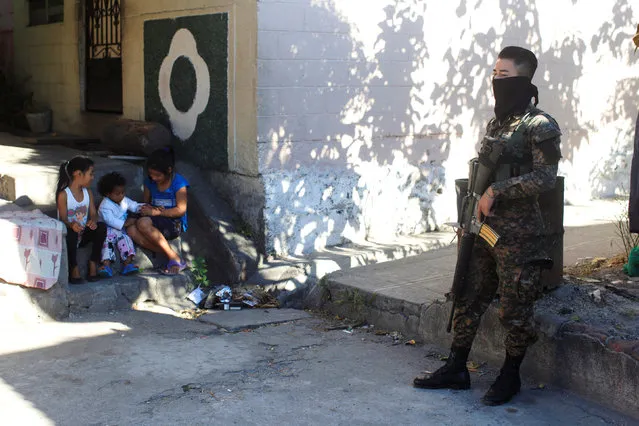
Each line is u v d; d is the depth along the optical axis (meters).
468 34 7.79
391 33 7.18
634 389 4.02
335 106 6.91
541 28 8.44
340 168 7.04
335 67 6.85
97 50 9.00
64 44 9.56
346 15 6.86
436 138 7.71
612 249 6.41
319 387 4.46
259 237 6.63
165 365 4.79
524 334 4.13
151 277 6.18
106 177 6.15
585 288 4.89
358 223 7.25
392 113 7.32
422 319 5.30
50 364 4.75
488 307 4.81
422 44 7.44
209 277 6.60
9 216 5.67
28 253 5.46
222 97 6.84
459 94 7.82
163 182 6.47
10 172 6.55
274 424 3.96
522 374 4.61
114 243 6.18
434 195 7.79
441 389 4.44
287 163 6.68
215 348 5.14
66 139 8.75
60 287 5.68
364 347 5.21
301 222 6.82
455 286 4.30
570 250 6.45
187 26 7.17
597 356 4.20
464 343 4.39
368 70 7.08
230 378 4.59
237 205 6.82
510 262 4.07
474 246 4.28
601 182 9.48
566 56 8.76
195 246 6.71
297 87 6.64
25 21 10.48
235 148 6.76
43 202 6.47
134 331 5.46
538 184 3.90
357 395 4.35
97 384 4.45
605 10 9.08
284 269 6.44
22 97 10.30
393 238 7.45
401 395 4.35
